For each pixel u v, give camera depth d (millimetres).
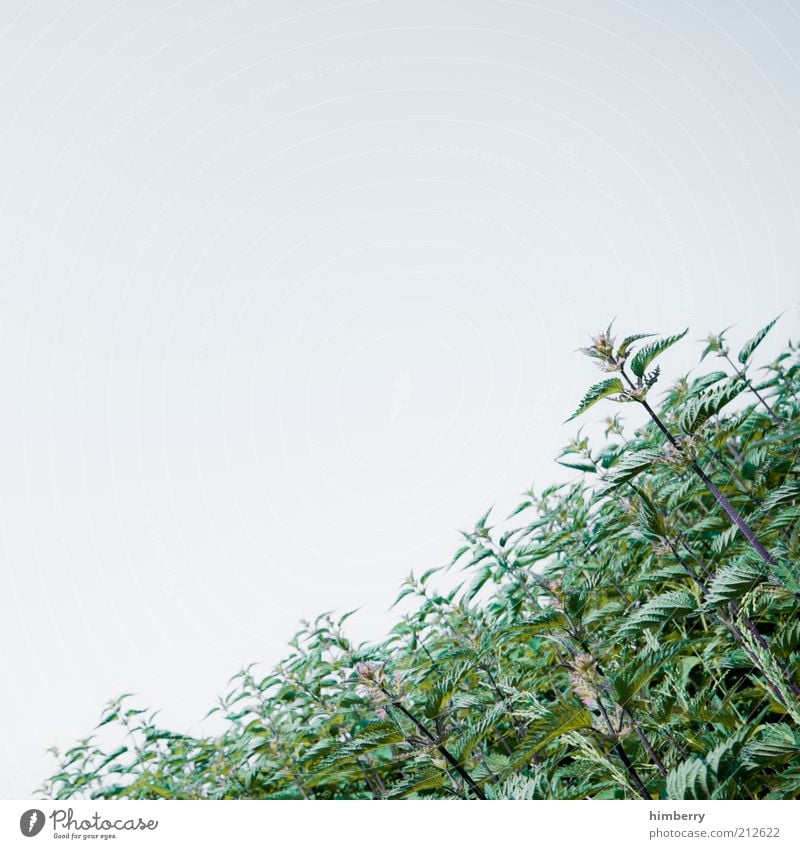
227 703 5418
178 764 5648
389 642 5227
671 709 2982
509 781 3057
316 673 5000
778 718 2943
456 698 3338
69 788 5352
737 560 3029
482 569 4457
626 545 4355
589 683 2594
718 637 3398
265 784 5270
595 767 3109
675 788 2539
